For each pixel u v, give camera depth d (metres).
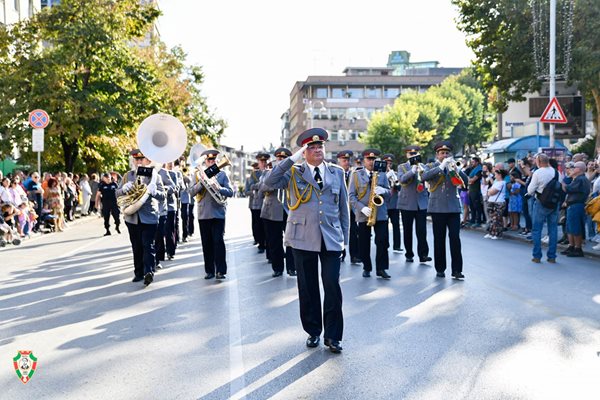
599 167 14.66
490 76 30.09
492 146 30.53
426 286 9.38
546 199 11.62
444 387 4.95
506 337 6.38
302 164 6.40
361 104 90.56
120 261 12.91
